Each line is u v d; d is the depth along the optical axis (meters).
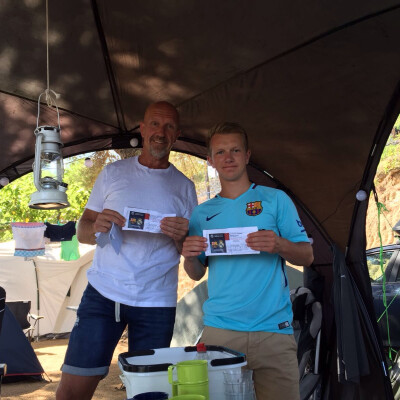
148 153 3.42
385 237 13.80
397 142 14.80
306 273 4.77
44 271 12.33
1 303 2.76
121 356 1.97
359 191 4.19
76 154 4.98
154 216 2.98
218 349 2.07
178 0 3.25
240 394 1.67
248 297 2.64
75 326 3.20
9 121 4.47
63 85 4.14
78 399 3.15
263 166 4.73
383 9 3.06
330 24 3.27
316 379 4.42
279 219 2.72
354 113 3.93
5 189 18.73
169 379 1.67
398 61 3.43
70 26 3.56
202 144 4.89
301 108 4.09
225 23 3.41
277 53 3.62
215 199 2.85
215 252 2.53
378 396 3.97
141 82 4.16
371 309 4.16
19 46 3.71
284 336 2.66
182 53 3.77
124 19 3.50
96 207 3.45
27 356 7.66
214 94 4.21
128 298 3.14
